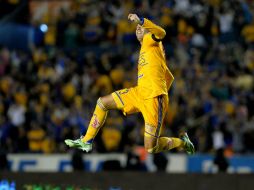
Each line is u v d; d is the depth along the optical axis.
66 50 84.81
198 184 52.94
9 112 72.19
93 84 75.25
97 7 87.19
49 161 64.31
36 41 88.69
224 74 71.94
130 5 85.69
